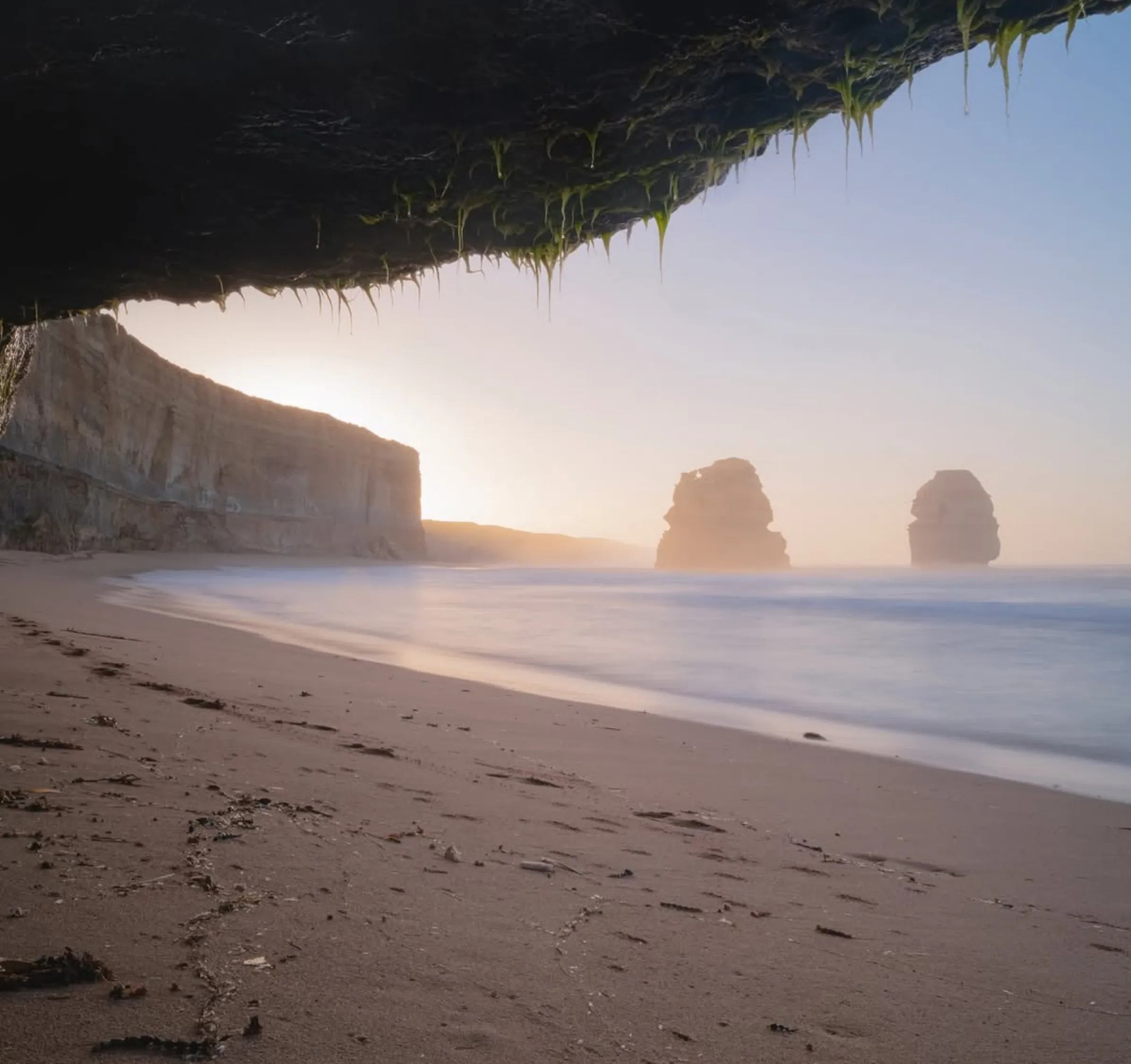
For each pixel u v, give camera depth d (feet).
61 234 14.89
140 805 14.14
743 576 309.42
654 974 9.64
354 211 14.16
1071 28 10.27
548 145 12.29
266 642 52.39
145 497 214.69
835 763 26.48
